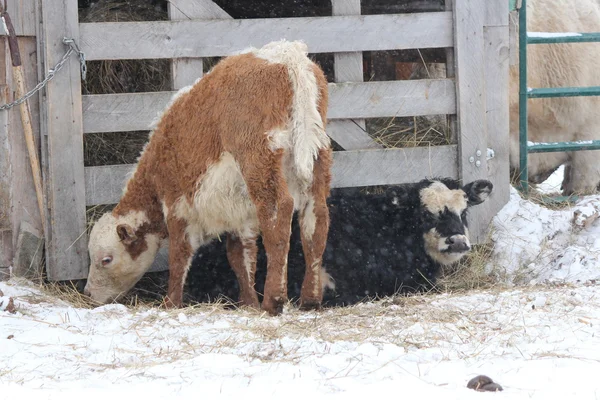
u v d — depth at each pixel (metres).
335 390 4.56
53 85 7.86
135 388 4.60
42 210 8.02
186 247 7.37
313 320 6.16
